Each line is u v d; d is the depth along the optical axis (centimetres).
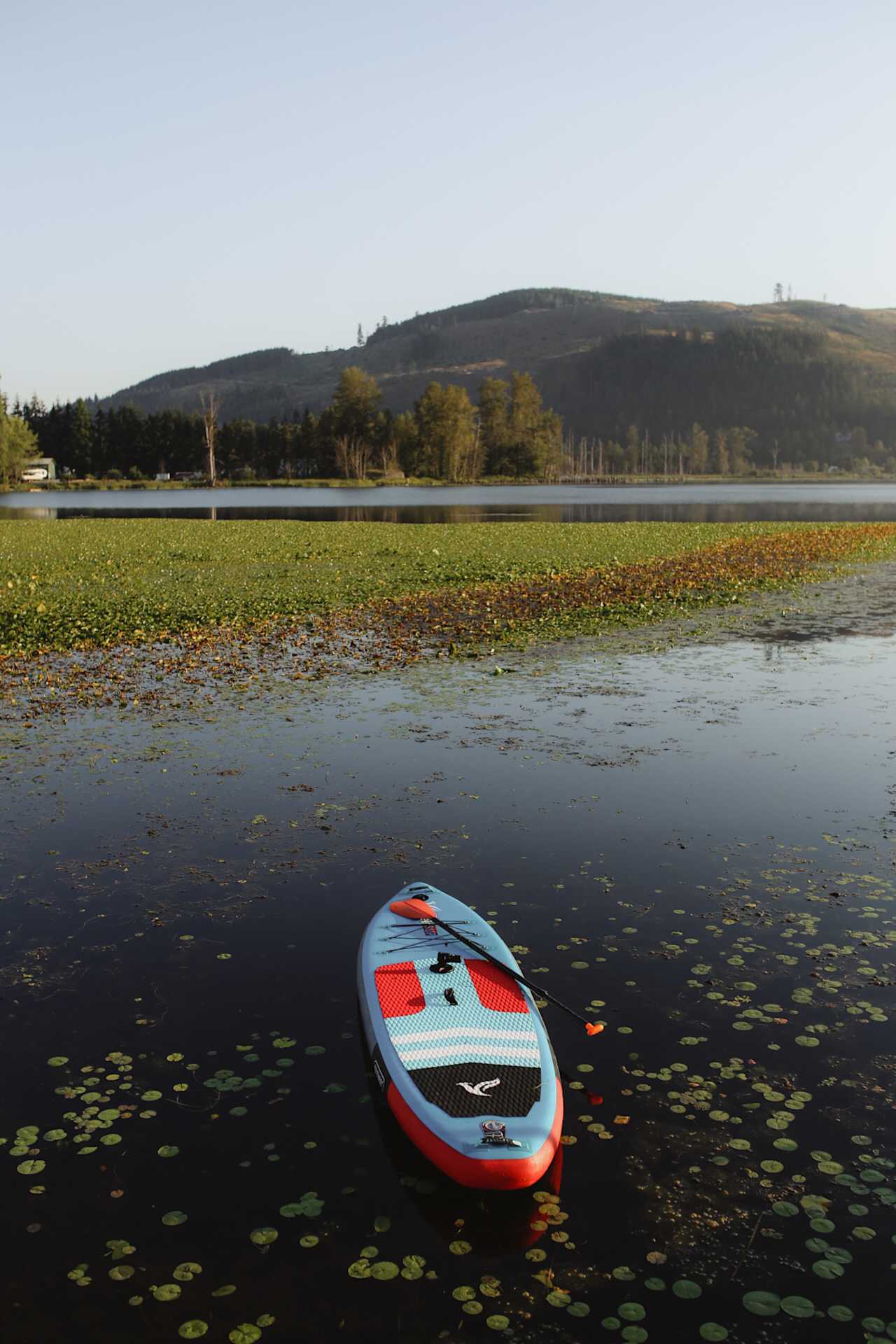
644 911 823
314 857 937
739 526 5534
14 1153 540
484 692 1606
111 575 3266
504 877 891
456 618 2352
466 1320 438
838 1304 448
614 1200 507
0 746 1315
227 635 2131
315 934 784
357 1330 432
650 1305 446
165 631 2181
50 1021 668
